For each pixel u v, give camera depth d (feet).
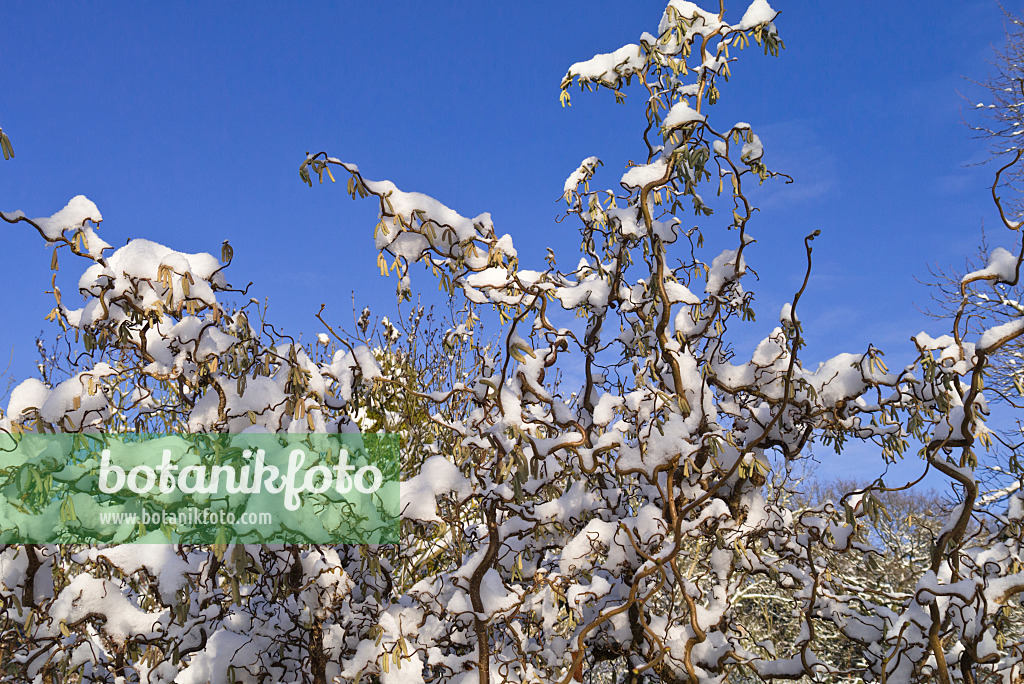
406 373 13.82
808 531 9.70
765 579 19.48
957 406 8.71
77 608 8.16
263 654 9.14
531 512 9.19
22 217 7.58
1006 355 19.83
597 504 9.69
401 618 9.04
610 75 9.48
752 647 15.16
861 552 9.70
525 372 9.58
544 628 9.42
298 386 8.21
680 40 8.90
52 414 7.82
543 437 9.50
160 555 7.84
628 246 9.48
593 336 10.59
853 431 9.81
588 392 10.89
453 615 8.79
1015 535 9.03
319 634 8.87
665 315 8.95
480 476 9.18
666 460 8.36
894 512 9.82
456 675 8.98
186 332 8.18
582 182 10.05
